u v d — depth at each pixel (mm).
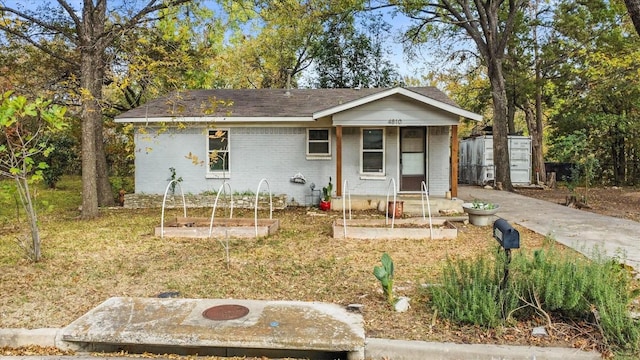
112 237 8773
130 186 17484
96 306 4766
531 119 24453
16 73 15203
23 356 3885
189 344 3885
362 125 12672
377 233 8539
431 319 4301
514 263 4391
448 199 12641
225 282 5695
